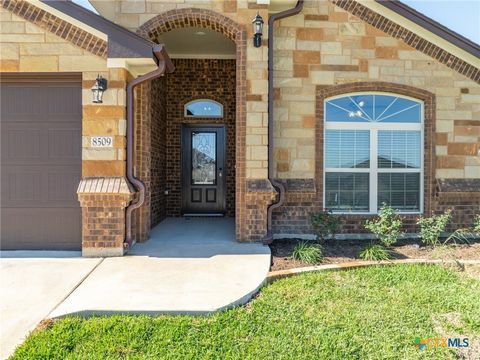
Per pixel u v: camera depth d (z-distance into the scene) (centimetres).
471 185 648
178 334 296
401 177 661
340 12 634
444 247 538
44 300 345
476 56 646
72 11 495
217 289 371
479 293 386
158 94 812
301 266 459
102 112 509
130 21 587
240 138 588
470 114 656
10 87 521
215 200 943
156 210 789
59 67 507
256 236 586
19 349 267
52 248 525
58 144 524
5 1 504
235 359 267
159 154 823
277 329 308
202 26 613
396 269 454
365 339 297
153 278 406
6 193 522
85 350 272
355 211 652
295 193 619
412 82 648
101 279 403
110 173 509
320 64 632
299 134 629
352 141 655
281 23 625
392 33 642
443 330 316
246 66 586
